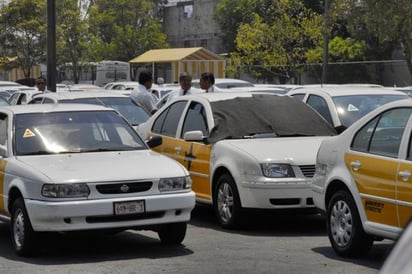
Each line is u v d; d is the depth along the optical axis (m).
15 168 15.07
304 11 74.31
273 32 73.75
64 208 13.96
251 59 75.75
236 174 17.14
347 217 14.05
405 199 12.55
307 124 19.23
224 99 19.67
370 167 13.45
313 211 17.05
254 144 17.66
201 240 16.53
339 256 14.39
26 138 16.08
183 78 25.83
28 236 14.56
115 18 106.94
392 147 13.17
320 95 21.89
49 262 14.40
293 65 69.94
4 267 13.95
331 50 82.81
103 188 14.27
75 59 89.06
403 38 51.19
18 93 37.00
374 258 14.16
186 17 125.94
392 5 48.38
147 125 21.53
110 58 105.50
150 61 74.75
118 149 16.38
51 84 34.81
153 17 119.62
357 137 14.05
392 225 12.89
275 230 17.78
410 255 4.41
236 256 14.72
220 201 17.95
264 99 19.78
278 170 16.69
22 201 14.67
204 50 73.69
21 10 82.00
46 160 15.23
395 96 21.69
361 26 53.97
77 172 14.45
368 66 62.16
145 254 15.07
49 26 34.59
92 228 14.16
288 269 13.49
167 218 14.73
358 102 21.39
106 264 14.16
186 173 15.09
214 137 18.59
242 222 17.47
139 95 26.98
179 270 13.55
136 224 14.45
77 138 16.36
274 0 76.06
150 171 14.77
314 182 15.18
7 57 84.31
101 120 17.03
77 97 26.55
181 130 19.94
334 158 14.48
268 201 16.69
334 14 53.53
